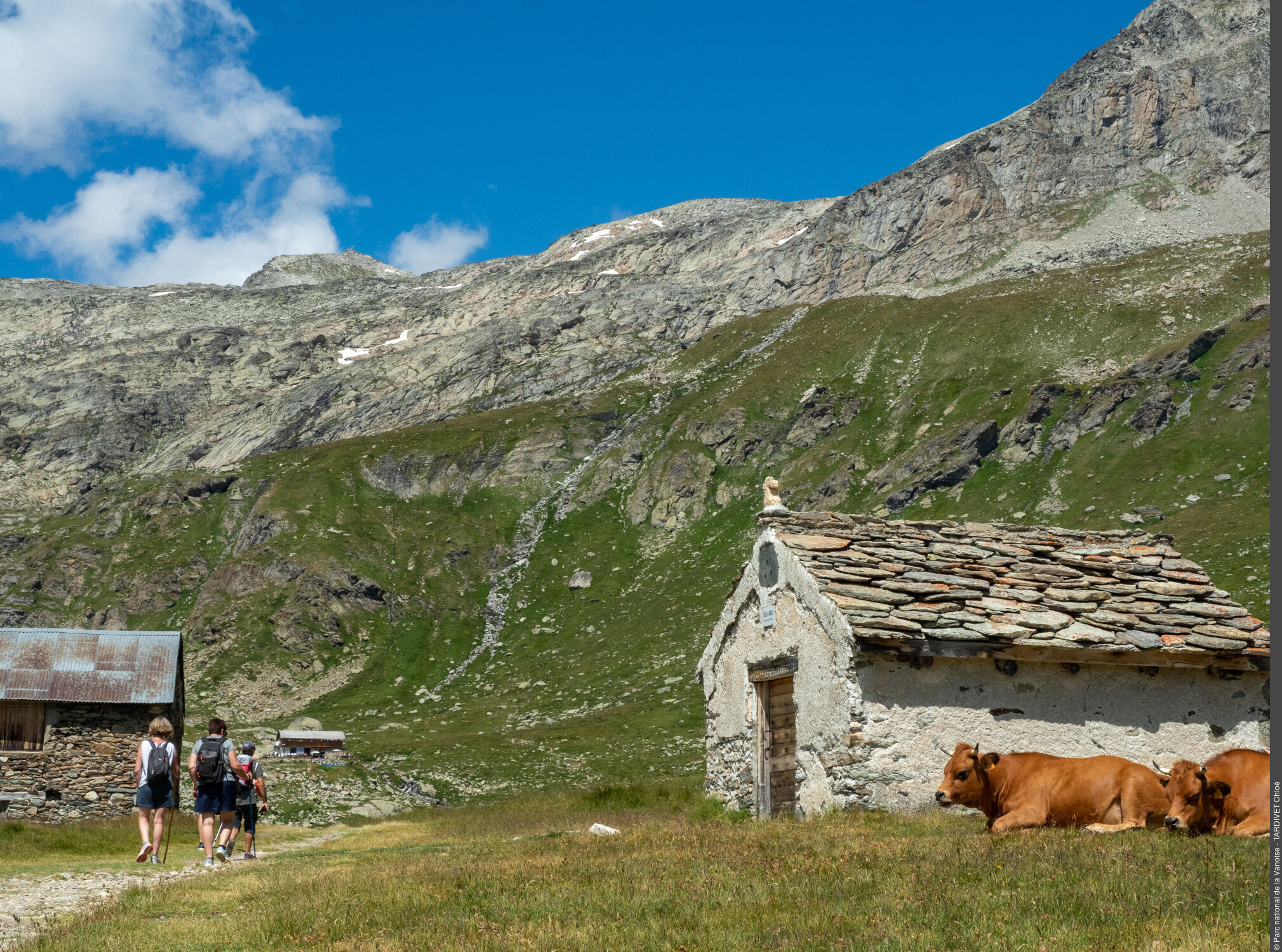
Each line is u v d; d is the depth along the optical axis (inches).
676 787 1343.5
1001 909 311.3
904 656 699.4
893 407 7126.0
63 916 456.1
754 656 840.9
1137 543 890.1
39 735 1381.6
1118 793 495.2
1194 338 6058.1
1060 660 717.3
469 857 601.6
